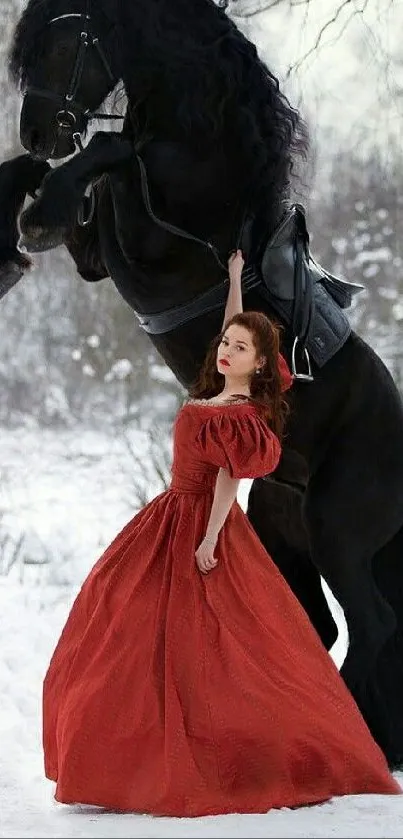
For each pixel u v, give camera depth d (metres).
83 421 21.00
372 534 6.68
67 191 5.88
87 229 6.44
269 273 6.39
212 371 5.99
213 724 5.42
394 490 6.71
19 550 12.72
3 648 9.30
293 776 5.49
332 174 19.77
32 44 6.18
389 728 6.68
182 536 5.68
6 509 14.66
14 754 6.62
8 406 21.75
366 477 6.63
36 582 11.76
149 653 5.51
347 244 20.61
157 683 5.47
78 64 6.14
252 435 5.66
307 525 6.67
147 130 6.25
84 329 21.83
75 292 21.92
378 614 6.64
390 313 20.81
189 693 5.45
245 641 5.59
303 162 6.55
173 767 5.32
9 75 6.33
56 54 6.15
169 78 6.15
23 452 18.56
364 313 20.58
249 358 5.84
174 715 5.39
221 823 5.10
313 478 6.68
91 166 5.97
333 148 17.28
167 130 6.20
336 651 9.39
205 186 6.21
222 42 6.22
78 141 6.23
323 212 20.44
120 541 5.83
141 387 20.81
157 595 5.61
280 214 6.41
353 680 6.55
